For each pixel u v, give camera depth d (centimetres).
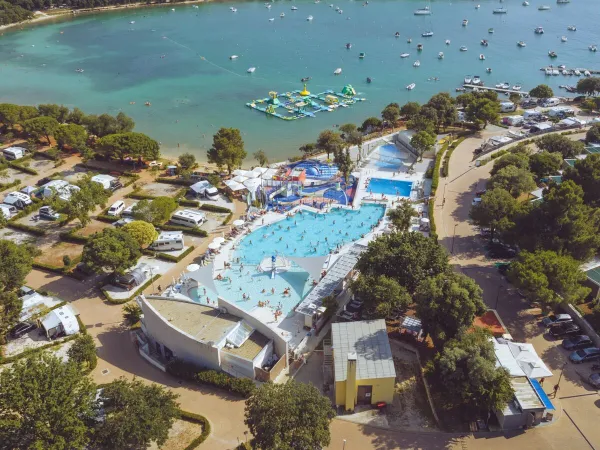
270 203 17050
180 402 9462
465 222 15225
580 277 10644
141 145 18988
